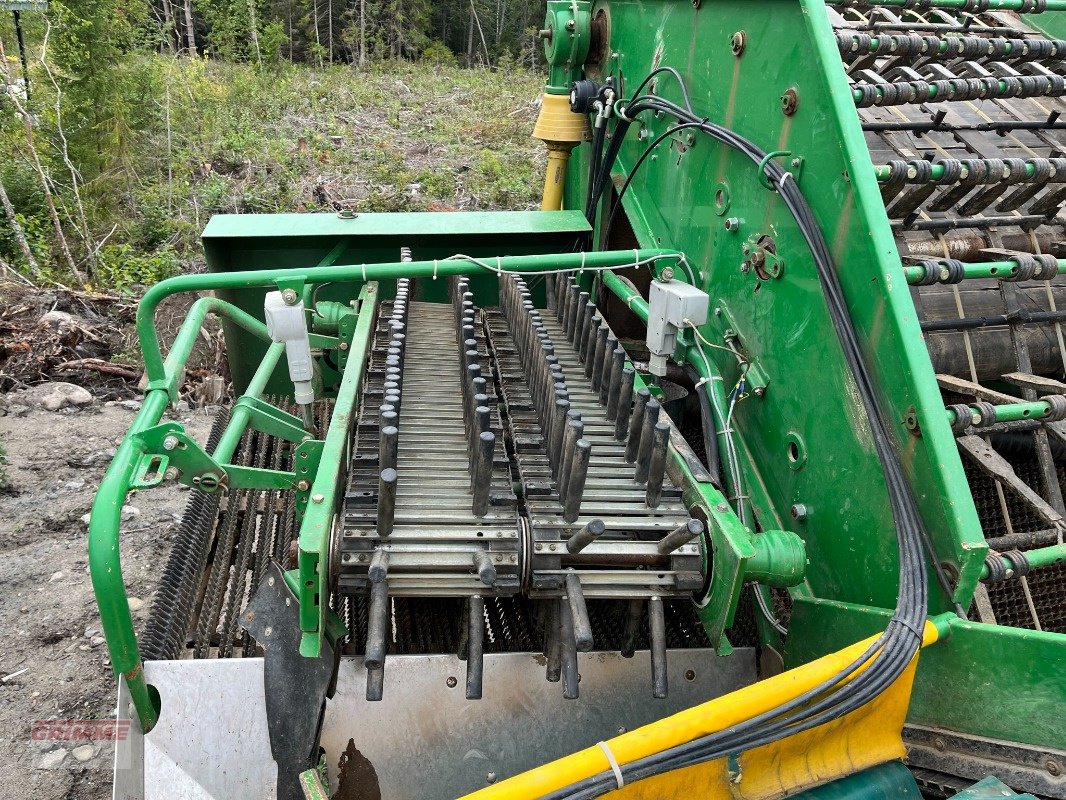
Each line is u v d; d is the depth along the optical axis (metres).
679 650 2.42
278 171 12.52
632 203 3.80
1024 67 2.83
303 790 1.97
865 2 2.77
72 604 3.89
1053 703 1.74
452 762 2.21
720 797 1.76
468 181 12.94
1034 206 2.68
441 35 35.91
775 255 2.62
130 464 2.27
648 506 2.18
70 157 10.96
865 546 2.22
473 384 2.33
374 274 3.08
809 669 1.72
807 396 2.47
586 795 1.52
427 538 2.05
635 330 4.45
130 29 12.52
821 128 2.34
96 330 6.71
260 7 26.31
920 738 1.96
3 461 4.83
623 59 3.80
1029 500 2.16
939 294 2.72
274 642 2.16
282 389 4.53
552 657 2.13
